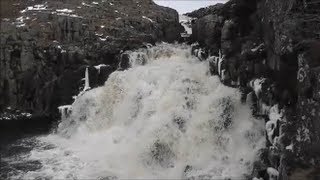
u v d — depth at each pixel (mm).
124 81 20766
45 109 23078
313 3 14625
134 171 16156
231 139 16531
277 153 13945
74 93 22953
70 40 24594
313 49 12758
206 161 16078
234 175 14766
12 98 23328
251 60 17859
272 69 16141
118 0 32312
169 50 23578
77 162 17047
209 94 18531
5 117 22938
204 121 17297
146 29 27453
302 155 12492
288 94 14766
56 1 30031
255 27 18938
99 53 23922
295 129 13375
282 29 14500
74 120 21234
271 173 13812
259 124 16281
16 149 18609
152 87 19547
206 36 22250
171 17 31016
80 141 19594
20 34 23672
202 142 16906
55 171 16219
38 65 23406
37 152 18219
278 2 15492
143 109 18859
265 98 16266
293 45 13703
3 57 23188
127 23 27266
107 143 18531
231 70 18641
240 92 17734
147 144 16984
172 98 18500
